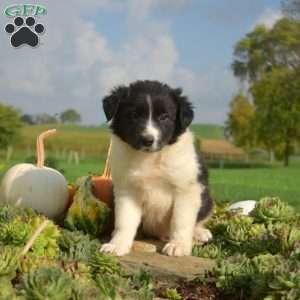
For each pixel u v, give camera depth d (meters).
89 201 1.11
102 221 1.11
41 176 1.19
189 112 1.03
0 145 9.14
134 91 1.03
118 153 1.03
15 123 9.24
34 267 0.70
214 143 13.19
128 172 1.02
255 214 1.21
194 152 1.05
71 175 3.18
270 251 0.97
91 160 8.71
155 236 1.12
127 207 1.04
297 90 10.11
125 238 1.01
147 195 1.04
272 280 0.69
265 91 10.37
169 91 1.04
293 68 10.38
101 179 1.16
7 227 0.88
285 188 3.80
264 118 10.52
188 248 1.02
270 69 10.68
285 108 10.27
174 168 1.01
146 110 1.00
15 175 1.20
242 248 1.04
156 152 1.01
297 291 0.67
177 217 1.03
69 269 0.73
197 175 1.04
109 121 1.04
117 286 0.66
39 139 1.25
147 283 0.77
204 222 1.14
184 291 0.77
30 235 0.87
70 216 1.11
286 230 0.99
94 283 0.71
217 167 10.39
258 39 10.70
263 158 12.73
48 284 0.61
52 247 0.89
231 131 11.59
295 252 0.80
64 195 1.21
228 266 0.78
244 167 10.40
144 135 0.98
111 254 0.86
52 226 0.91
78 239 0.92
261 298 0.71
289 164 11.82
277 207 1.20
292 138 10.64
